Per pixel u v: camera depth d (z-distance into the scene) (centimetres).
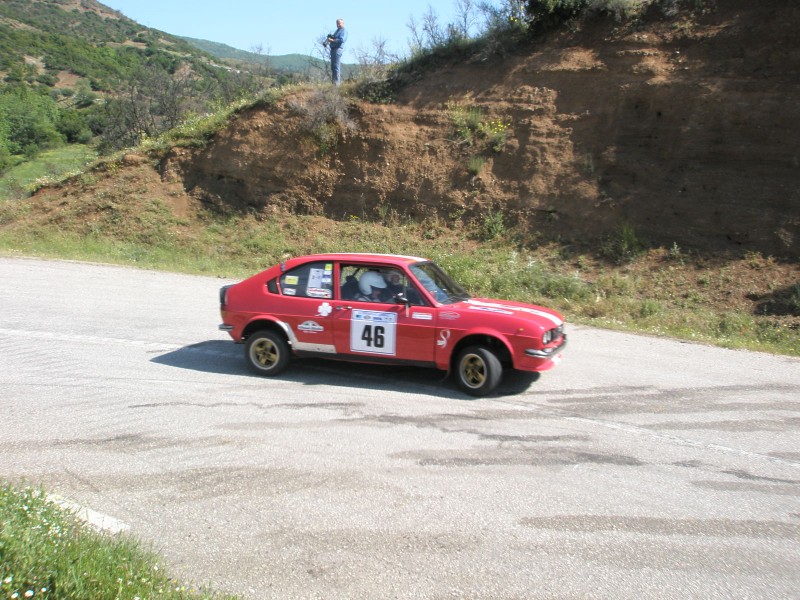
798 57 1712
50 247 2075
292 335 834
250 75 3784
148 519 484
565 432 674
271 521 484
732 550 457
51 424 667
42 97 7319
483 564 433
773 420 728
